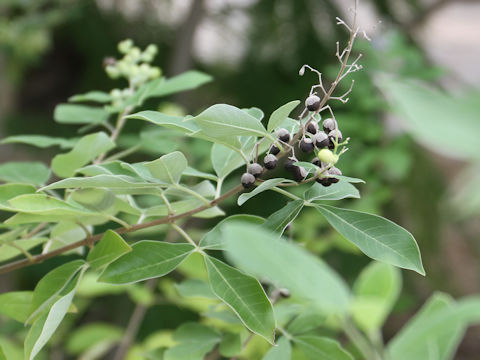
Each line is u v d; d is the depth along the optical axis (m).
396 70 0.86
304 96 1.20
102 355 0.86
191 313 1.15
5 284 1.24
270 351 0.44
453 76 0.98
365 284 0.35
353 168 0.89
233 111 0.37
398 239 0.39
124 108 0.52
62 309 0.40
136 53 0.57
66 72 1.89
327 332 0.63
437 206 1.12
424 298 1.25
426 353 0.31
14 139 0.52
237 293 0.40
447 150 0.18
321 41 1.21
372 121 0.94
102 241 0.42
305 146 0.39
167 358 0.47
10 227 0.48
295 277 0.27
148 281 0.70
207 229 1.13
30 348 0.40
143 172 0.41
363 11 1.27
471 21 4.04
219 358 0.59
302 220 0.79
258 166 0.40
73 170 0.48
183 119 0.38
